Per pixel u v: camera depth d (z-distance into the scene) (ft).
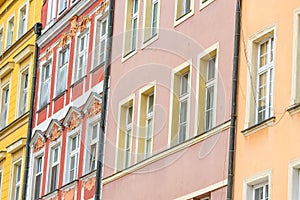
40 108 163.02
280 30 110.22
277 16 111.04
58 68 159.33
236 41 116.78
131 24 139.03
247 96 113.80
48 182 156.35
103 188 137.28
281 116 107.86
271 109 110.22
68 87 153.99
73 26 155.63
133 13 139.23
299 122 105.60
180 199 122.21
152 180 127.85
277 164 107.34
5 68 179.63
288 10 109.60
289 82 107.76
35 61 167.53
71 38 156.25
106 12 146.41
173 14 129.49
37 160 162.50
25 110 171.01
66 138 151.23
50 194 154.30
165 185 125.39
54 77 160.45
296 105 105.81
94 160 141.08
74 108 146.10
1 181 174.40
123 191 132.77
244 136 113.09
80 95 145.18
